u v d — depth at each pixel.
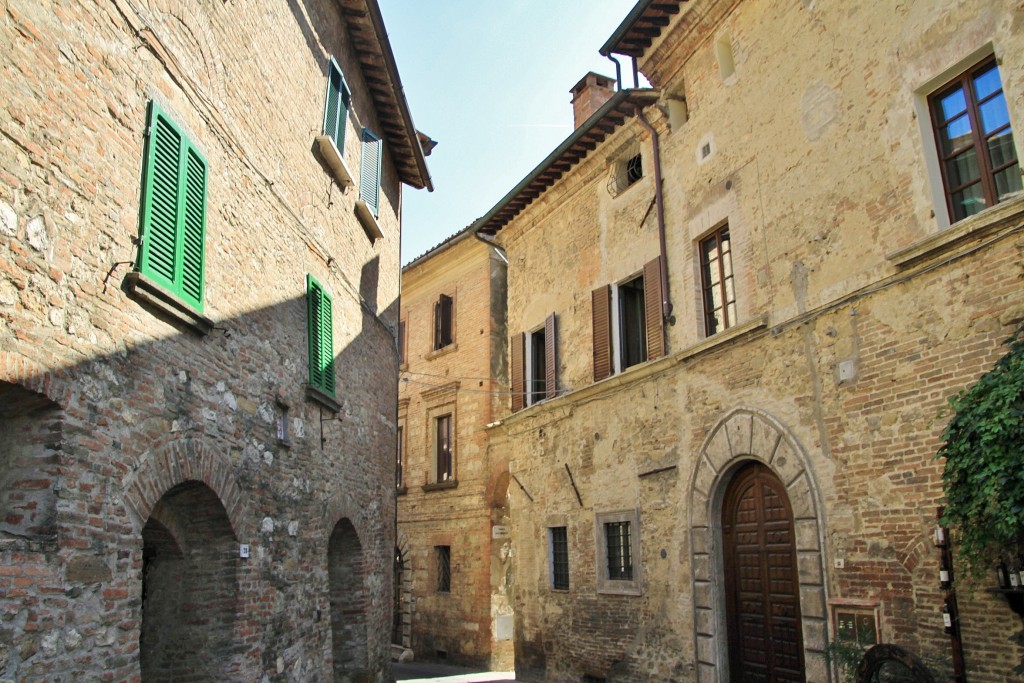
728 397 11.35
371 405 13.55
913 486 8.45
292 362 9.73
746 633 10.91
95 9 5.99
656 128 13.82
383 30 12.72
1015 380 6.91
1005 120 8.07
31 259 5.12
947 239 8.18
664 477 12.55
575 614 14.42
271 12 9.58
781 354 10.46
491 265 22.25
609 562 13.84
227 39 8.34
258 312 8.82
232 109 8.42
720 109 12.23
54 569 5.16
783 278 10.56
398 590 24.39
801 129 10.56
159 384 6.61
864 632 8.77
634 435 13.38
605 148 15.17
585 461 14.62
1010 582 7.00
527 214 17.72
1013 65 7.83
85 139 5.77
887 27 9.37
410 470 24.48
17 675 4.80
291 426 9.54
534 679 15.52
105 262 5.93
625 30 13.12
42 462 5.29
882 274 9.06
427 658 22.38
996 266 7.82
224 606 7.67
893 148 9.12
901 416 8.69
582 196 16.03
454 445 22.59
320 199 11.21
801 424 9.99
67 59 5.62
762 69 11.40
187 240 7.16
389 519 14.50
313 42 11.08
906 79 9.03
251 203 8.80
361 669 11.85
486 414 21.38
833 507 9.38
